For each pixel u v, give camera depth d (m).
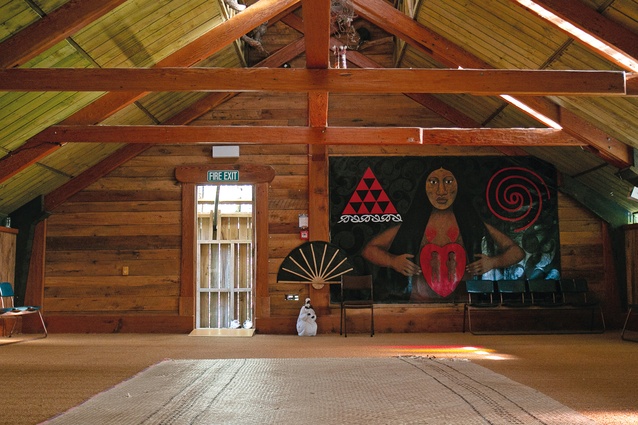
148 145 10.08
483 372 5.23
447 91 6.57
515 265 10.00
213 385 4.66
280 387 4.56
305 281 9.84
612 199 9.89
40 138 7.94
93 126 8.03
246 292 11.30
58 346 7.80
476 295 9.93
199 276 11.30
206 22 7.99
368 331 9.80
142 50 7.59
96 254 9.95
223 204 11.48
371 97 10.25
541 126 9.16
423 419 3.50
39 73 6.28
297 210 10.03
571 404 3.98
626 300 9.88
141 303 9.88
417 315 9.85
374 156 10.14
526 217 10.07
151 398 4.17
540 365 5.79
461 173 10.13
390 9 8.37
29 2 5.74
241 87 6.54
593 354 6.70
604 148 8.19
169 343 8.22
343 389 4.46
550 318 9.89
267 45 10.52
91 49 6.98
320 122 8.30
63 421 3.53
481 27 7.54
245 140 8.51
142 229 9.99
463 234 10.05
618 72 6.39
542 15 6.38
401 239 10.02
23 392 4.53
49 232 9.95
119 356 6.69
